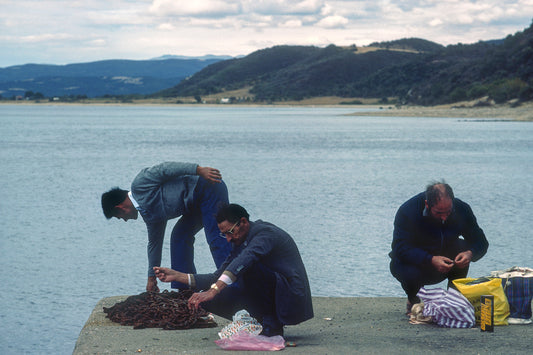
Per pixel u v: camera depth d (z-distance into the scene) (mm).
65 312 10172
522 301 6051
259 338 5074
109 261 13844
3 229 17781
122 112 193375
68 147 55312
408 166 37781
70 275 12531
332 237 16062
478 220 18578
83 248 15164
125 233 17125
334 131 83688
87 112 191875
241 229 5105
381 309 7055
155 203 6367
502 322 5969
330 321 6488
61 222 19000
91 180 31094
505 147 53875
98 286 11773
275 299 5164
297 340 5484
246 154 47406
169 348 5168
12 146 56719
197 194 6418
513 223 17984
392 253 6379
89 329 5941
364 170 35281
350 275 12219
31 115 159750
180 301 6410
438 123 107750
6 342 8789
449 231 6066
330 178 31109
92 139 67062
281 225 17875
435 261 5922
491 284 5953
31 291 11398
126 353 5039
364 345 5152
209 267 13305
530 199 23484
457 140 63438
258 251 4977
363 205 21969
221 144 59094
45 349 8586
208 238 6438
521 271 6273
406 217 6094
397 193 25391
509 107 139250
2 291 11367
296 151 50250
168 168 6305
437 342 5219
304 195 24656
